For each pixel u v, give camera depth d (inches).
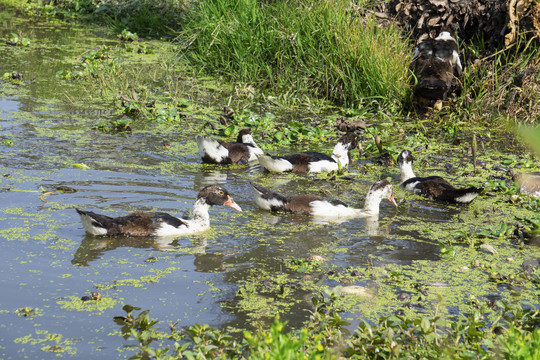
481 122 589.9
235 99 647.1
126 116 570.3
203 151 465.4
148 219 344.5
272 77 666.8
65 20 962.1
